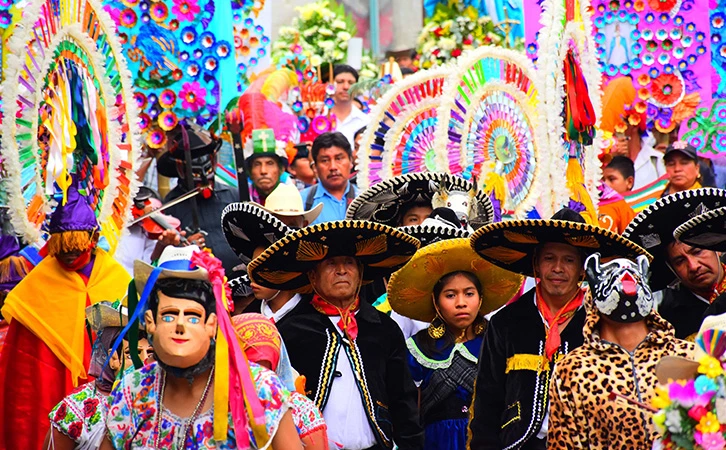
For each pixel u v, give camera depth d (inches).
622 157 928.3
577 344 508.4
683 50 992.2
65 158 601.9
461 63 758.5
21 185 559.8
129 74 681.0
